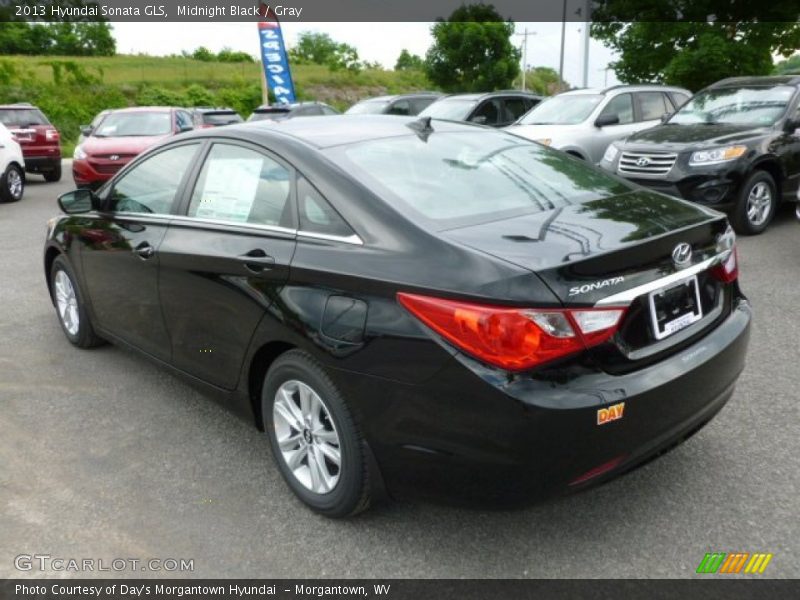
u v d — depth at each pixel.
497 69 41.75
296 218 3.08
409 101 16.11
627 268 2.55
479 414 2.39
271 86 25.89
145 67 46.94
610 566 2.69
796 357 4.50
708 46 18.84
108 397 4.34
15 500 3.25
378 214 2.81
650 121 11.25
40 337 5.44
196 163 3.77
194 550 2.88
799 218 6.82
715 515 2.96
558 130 10.37
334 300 2.77
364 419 2.69
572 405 2.35
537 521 2.98
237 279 3.21
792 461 3.32
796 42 19.58
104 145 12.84
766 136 7.84
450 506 2.61
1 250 8.72
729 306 3.13
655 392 2.53
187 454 3.64
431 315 2.46
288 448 3.17
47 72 37.72
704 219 2.96
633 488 3.17
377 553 2.82
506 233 2.67
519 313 2.32
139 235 3.97
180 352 3.81
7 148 13.01
